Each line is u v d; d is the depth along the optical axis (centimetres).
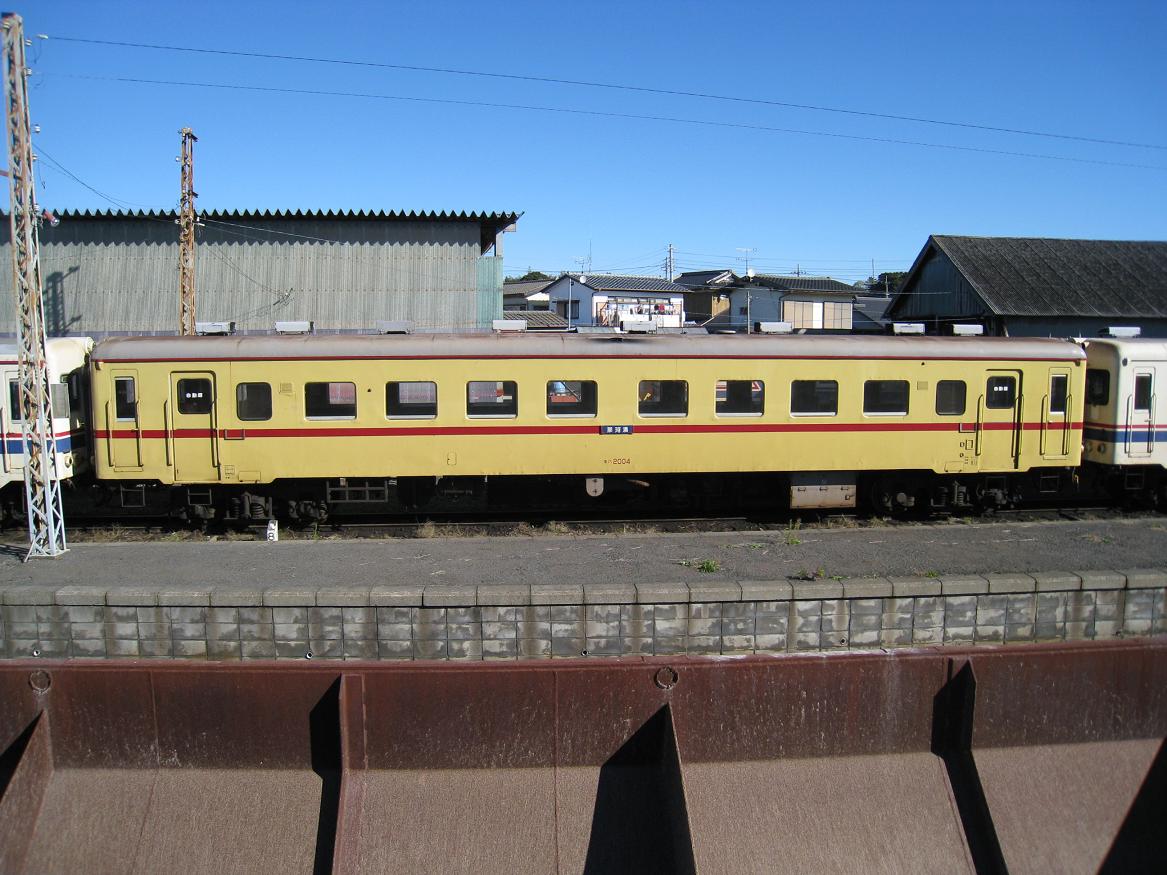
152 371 1152
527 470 1197
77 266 1859
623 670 737
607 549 937
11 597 754
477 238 1944
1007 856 724
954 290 2428
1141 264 2491
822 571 826
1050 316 2181
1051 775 764
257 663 744
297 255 1902
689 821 665
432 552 924
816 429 1228
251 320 1888
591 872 705
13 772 718
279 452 1170
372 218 1906
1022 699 767
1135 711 787
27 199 940
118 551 941
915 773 756
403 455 1180
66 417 1173
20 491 1208
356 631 757
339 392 1174
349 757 720
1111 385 1303
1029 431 1271
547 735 739
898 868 719
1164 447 1307
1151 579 815
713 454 1217
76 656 761
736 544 959
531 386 1186
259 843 714
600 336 1218
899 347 1243
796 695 749
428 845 710
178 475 1166
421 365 1173
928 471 1309
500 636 761
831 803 738
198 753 737
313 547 948
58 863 710
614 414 1198
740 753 749
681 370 1204
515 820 721
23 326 957
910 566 867
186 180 1864
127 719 734
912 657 754
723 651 773
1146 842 760
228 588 772
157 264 1880
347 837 694
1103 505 1428
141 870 707
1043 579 797
